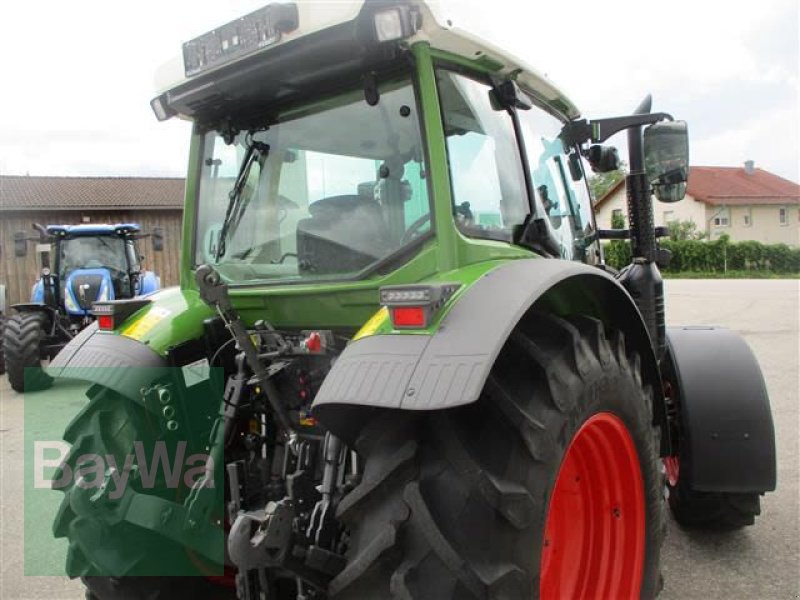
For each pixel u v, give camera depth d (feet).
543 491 5.30
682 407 10.24
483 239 7.00
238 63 7.13
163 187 75.82
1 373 32.40
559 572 7.22
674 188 9.55
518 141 7.99
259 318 7.90
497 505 5.03
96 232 33.73
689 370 10.40
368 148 7.05
